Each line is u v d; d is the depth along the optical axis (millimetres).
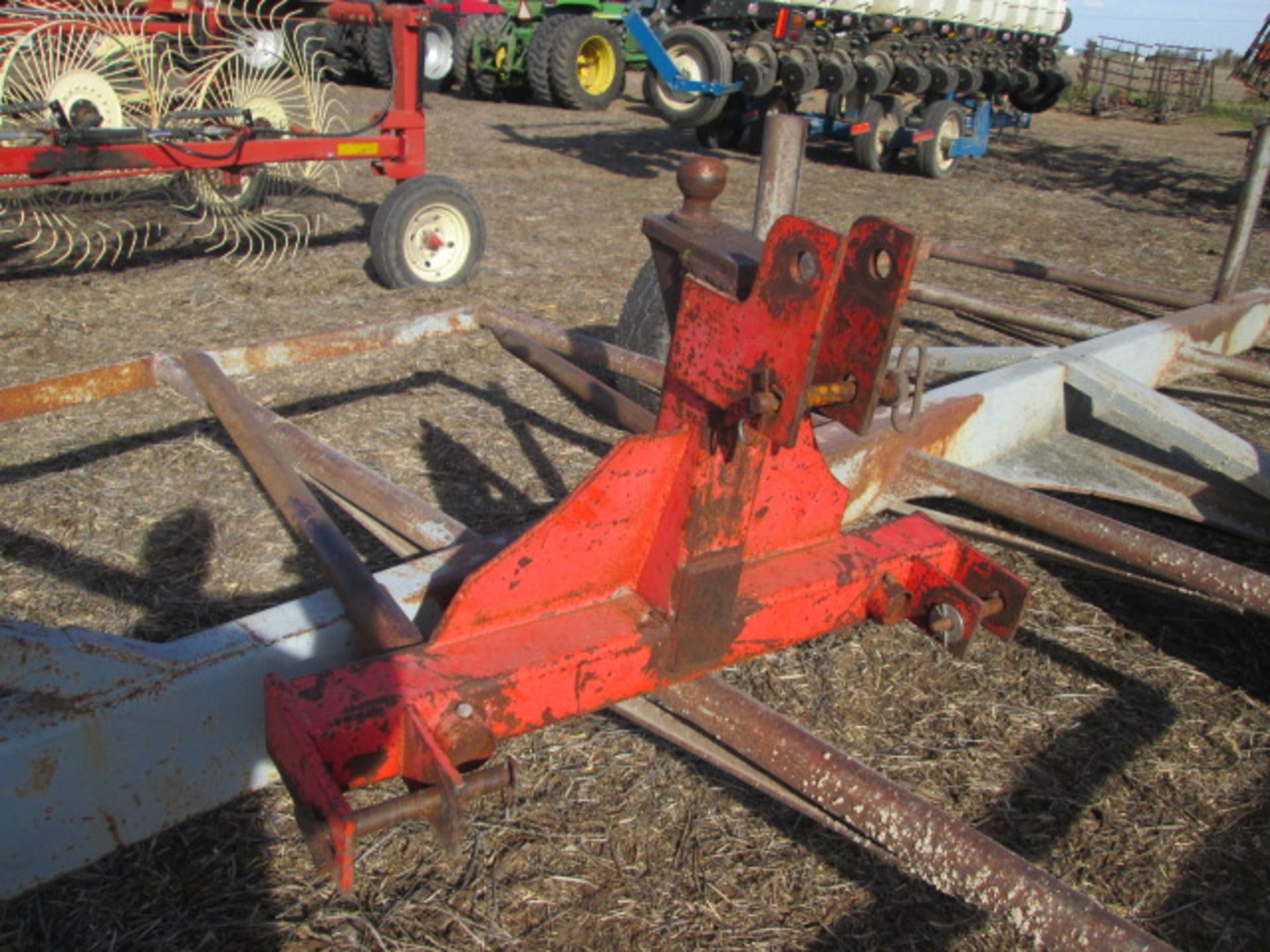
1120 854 2260
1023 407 3070
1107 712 2719
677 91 9758
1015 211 10430
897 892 2125
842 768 1549
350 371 4707
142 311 5477
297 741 1307
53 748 1455
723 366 1430
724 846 2217
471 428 4152
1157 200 11688
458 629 1557
